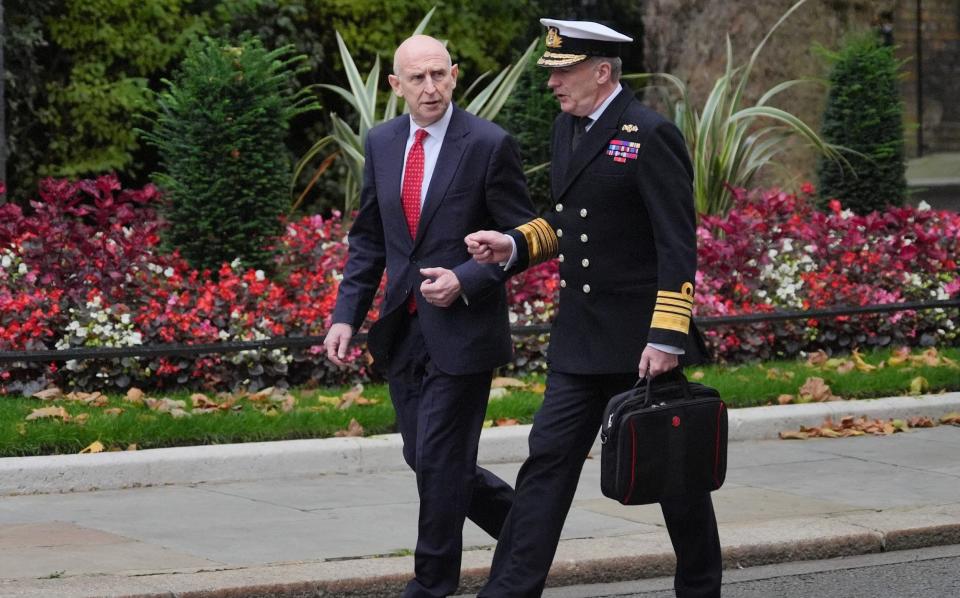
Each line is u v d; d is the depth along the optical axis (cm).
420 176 627
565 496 592
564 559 719
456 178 620
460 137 624
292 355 1123
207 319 1123
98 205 1191
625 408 567
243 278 1155
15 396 1050
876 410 1109
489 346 617
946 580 730
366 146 650
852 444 1047
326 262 1248
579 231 591
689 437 568
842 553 780
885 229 1451
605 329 587
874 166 1642
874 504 855
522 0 2102
